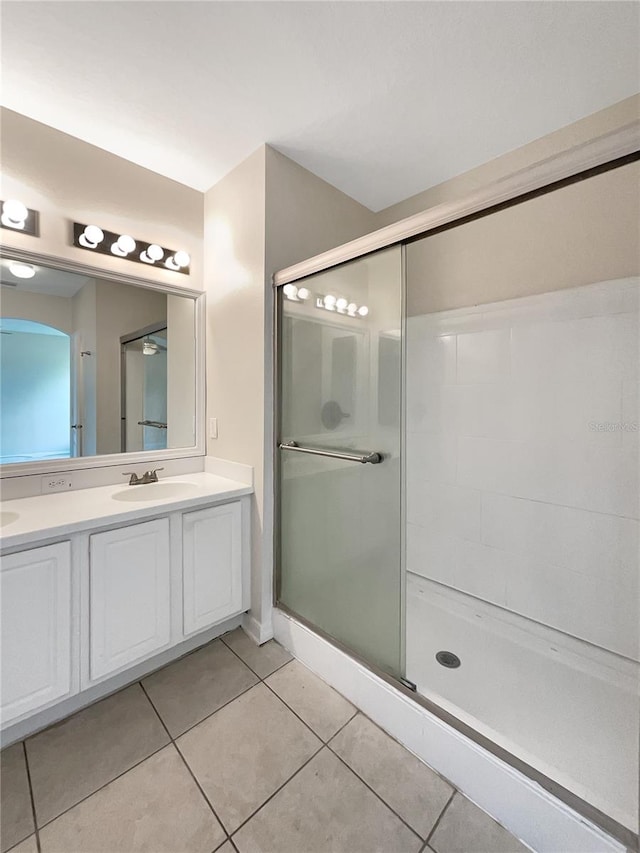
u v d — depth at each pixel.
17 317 1.71
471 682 1.58
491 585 1.90
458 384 2.00
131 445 2.04
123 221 1.93
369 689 1.46
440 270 2.05
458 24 1.21
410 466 2.24
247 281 1.93
